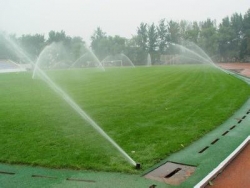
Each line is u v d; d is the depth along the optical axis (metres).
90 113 9.91
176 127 7.98
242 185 4.62
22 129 7.94
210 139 7.08
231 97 13.00
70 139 6.99
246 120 9.02
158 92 14.85
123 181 4.77
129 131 7.58
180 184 4.64
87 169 5.28
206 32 65.88
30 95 15.02
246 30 63.69
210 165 5.41
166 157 5.84
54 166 5.43
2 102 12.73
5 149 6.37
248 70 35.84
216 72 29.27
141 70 36.78
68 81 23.03
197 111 10.00
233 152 5.98
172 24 74.12
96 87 17.95
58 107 11.18
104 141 6.80
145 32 75.88
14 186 4.68
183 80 20.89
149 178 4.88
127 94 14.38
